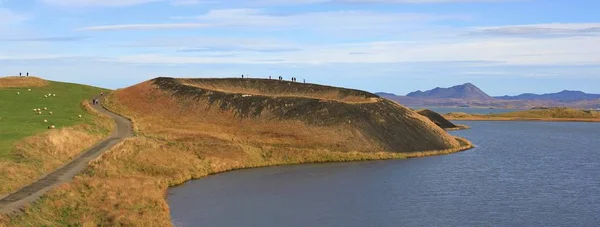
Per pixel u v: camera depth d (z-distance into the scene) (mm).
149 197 42531
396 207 43750
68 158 51000
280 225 38094
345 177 58750
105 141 61969
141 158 56875
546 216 40781
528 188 52188
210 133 75438
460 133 131750
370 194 49188
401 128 84125
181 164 59406
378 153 75312
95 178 44312
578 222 39031
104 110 89250
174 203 44875
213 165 62656
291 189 51656
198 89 95375
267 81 111688
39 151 48906
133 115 85438
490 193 49562
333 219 39844
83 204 37000
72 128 64000
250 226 37781
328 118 81562
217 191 50469
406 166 67438
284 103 85875
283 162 68938
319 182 55594
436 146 84062
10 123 63469
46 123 65812
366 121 82375
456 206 44094
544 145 100188
